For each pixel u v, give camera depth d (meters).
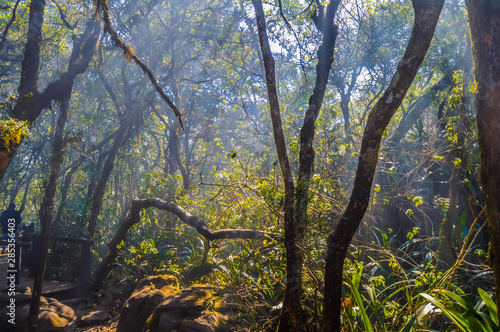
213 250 6.83
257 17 4.23
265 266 5.91
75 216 12.50
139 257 8.62
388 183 6.98
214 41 15.36
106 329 6.95
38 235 10.32
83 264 8.80
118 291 8.40
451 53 10.13
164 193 9.74
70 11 14.91
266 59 4.11
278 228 5.42
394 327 4.45
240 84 17.20
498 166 2.60
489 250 2.85
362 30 12.30
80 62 7.77
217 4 14.93
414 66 3.24
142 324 5.89
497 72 2.62
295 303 3.88
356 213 3.33
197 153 19.30
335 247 3.40
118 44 5.90
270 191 5.11
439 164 6.81
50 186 6.79
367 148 3.32
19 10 15.32
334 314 3.41
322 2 6.89
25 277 10.06
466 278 5.02
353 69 12.73
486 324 3.46
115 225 14.23
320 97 5.23
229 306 5.22
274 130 4.03
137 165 17.25
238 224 6.64
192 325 4.80
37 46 7.48
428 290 4.33
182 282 7.30
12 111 7.11
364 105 12.63
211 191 7.77
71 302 8.24
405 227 6.76
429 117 10.23
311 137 5.04
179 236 9.32
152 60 14.27
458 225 5.59
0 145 6.16
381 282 4.75
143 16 13.38
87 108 17.52
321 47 5.49
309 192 5.21
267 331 4.84
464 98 6.35
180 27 14.95
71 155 20.52
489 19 2.66
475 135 5.90
